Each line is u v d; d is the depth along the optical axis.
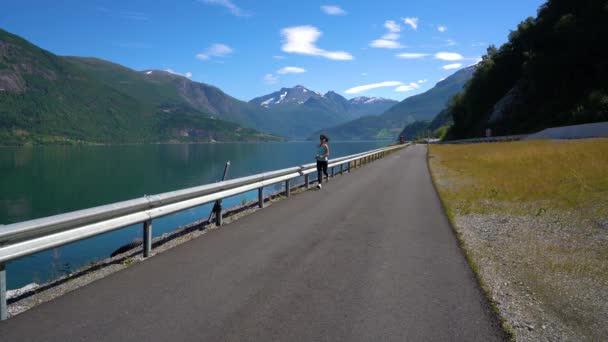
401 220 8.71
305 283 4.89
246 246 6.71
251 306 4.21
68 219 5.01
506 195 11.48
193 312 4.09
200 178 62.31
